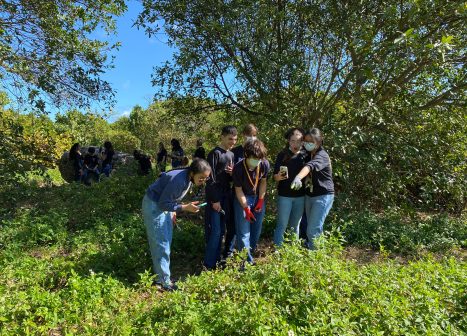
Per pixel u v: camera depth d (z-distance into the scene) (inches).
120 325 133.3
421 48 239.6
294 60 299.1
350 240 257.8
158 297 165.5
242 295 143.5
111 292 157.1
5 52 298.4
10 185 339.9
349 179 303.7
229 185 206.1
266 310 130.0
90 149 479.8
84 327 132.4
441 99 305.0
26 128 448.1
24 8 331.6
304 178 202.5
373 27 298.5
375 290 145.0
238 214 195.2
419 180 323.3
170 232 184.5
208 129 424.5
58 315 142.6
